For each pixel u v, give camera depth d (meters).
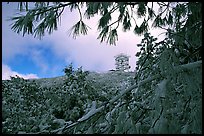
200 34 2.99
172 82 2.39
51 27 2.74
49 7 2.71
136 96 2.77
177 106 2.33
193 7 3.07
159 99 2.26
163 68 2.39
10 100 5.31
